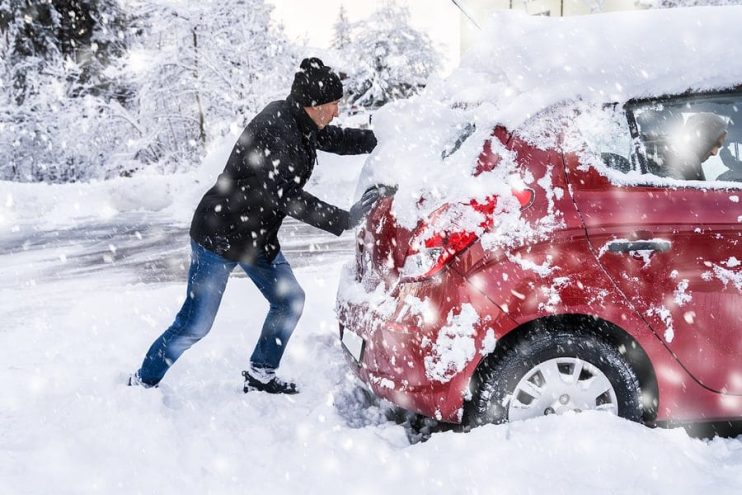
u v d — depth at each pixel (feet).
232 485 8.86
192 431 10.57
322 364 13.74
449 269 9.49
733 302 9.61
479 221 9.51
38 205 48.42
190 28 69.67
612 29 10.62
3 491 8.79
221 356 14.48
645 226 9.57
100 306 19.08
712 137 10.46
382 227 10.48
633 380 9.73
